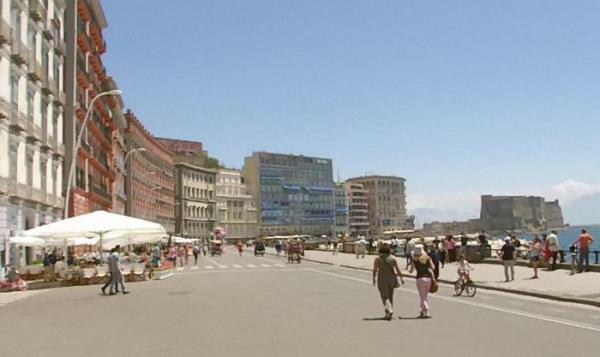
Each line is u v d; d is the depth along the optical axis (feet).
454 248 133.28
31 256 140.05
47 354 37.45
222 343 38.86
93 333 46.03
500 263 119.65
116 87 275.18
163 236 122.31
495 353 34.06
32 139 134.92
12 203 122.01
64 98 173.17
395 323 47.16
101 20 239.50
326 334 41.68
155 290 88.48
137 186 359.46
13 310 68.39
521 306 60.08
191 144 586.04
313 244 341.00
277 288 85.51
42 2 151.74
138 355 35.68
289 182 643.86
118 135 298.56
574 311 55.72
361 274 121.29
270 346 37.22
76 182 186.80
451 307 58.95
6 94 117.50
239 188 587.27
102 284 107.96
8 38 116.06
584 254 92.43
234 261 205.46
